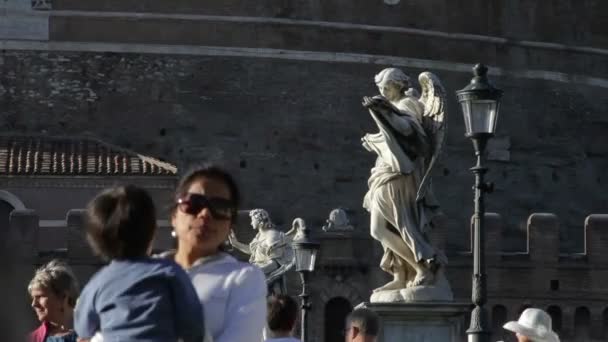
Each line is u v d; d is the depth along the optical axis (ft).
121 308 36.11
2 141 270.26
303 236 146.30
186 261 41.47
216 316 40.01
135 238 37.37
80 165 258.78
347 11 293.64
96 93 281.13
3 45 280.10
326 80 289.74
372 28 294.05
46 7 281.95
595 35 310.86
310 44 290.97
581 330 254.88
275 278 147.95
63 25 282.56
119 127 280.72
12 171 255.70
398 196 98.53
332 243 250.57
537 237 254.47
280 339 61.31
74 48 281.74
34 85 279.28
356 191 284.41
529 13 305.32
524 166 295.69
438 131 98.27
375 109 97.09
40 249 252.01
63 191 256.52
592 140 303.68
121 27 284.82
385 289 99.60
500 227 253.65
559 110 302.66
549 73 304.30
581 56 308.40
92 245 37.91
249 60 287.69
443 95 98.17
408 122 97.55
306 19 291.79
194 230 41.24
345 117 288.51
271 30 289.74
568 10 308.60
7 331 31.96
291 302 62.64
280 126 286.05
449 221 284.20
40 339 54.19
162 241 236.02
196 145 282.36
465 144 291.58
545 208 294.25
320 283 249.75
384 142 98.78
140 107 282.36
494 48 301.63
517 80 301.43
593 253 254.88
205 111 284.20
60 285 54.75
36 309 54.85
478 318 94.94
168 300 36.27
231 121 284.82
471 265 250.57
